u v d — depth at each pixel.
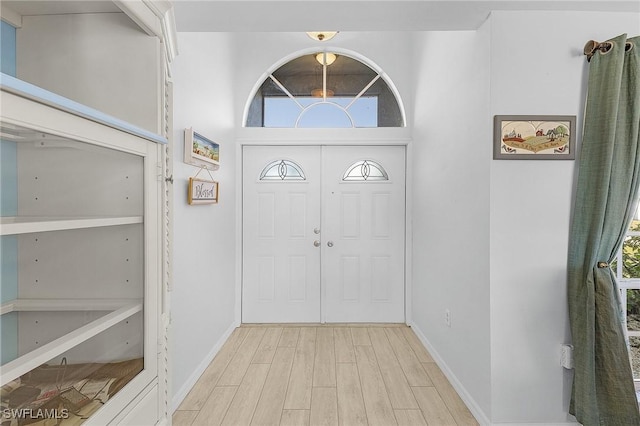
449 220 2.55
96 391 0.86
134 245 0.99
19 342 0.87
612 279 1.79
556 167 1.93
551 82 1.92
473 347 2.15
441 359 2.70
